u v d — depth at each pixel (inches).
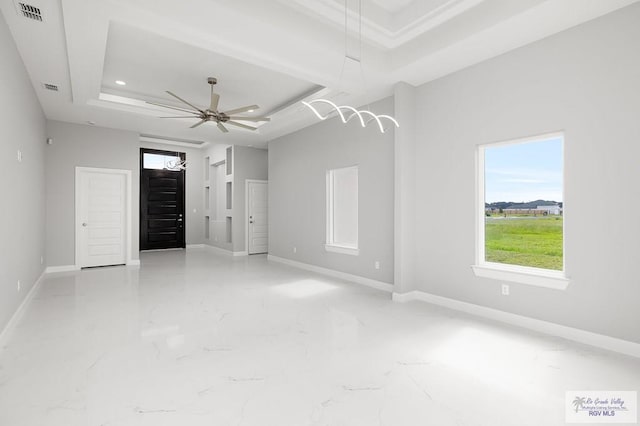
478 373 95.1
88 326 130.4
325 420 74.0
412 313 149.0
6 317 121.5
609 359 103.8
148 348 110.5
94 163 255.1
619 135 109.1
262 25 119.6
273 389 86.3
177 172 382.0
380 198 192.9
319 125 241.0
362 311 151.7
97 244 262.4
